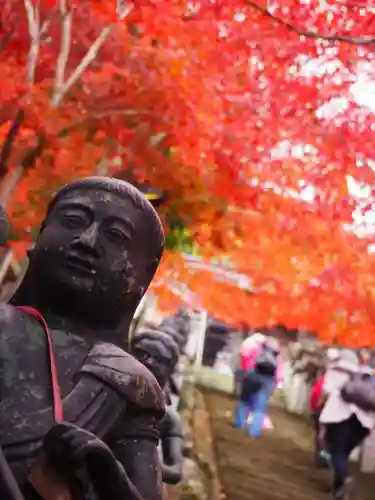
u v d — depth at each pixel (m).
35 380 1.62
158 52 5.02
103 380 1.63
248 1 4.73
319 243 6.50
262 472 9.84
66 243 1.75
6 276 5.04
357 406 8.26
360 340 8.30
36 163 4.89
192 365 17.83
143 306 9.23
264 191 5.86
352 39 4.66
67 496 1.49
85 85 4.89
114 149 5.20
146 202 1.87
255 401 12.23
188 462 8.28
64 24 4.59
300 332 16.42
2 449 1.52
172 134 5.20
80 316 1.76
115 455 1.66
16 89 4.30
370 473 11.26
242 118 5.41
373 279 6.86
